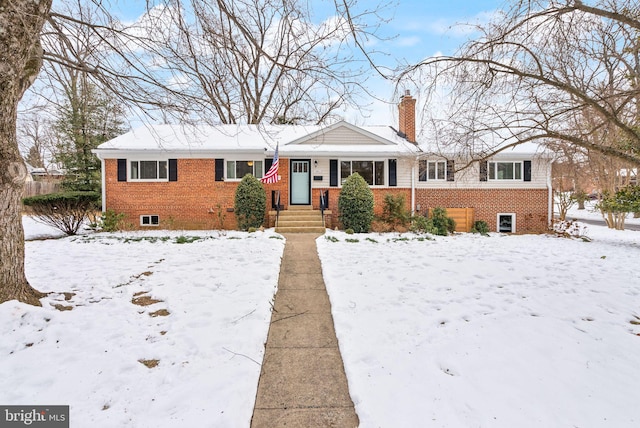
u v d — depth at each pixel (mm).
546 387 2871
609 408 2613
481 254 8047
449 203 14398
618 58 5484
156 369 3092
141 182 13547
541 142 7230
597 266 7062
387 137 16047
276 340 3906
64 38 5715
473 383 2936
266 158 13930
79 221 11672
